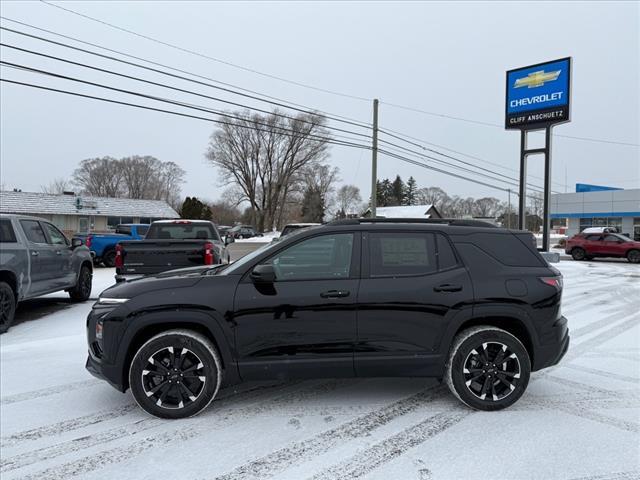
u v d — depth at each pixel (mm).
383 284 3988
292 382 4805
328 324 3912
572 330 7457
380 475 2994
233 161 61875
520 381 4016
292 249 4098
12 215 7664
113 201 46938
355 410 4070
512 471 3039
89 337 4090
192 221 11500
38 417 3959
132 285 4105
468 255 4156
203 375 3867
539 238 52844
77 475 3033
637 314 8930
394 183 109500
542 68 19859
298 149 60719
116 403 4273
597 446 3391
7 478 2998
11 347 6227
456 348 3992
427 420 3855
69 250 9258
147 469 3102
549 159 19812
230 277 3996
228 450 3348
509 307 4020
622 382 4848
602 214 36625
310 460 3197
